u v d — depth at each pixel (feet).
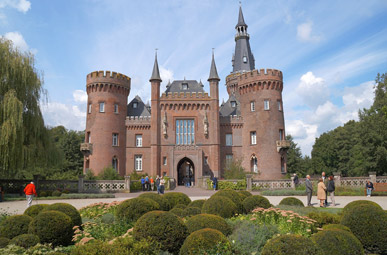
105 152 151.23
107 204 50.83
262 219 37.96
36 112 96.73
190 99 158.92
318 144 262.26
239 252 27.48
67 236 34.45
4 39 94.68
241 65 218.38
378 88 164.96
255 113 158.81
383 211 32.12
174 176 148.25
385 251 30.91
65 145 215.72
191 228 30.30
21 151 89.45
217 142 155.02
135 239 28.84
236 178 128.36
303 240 22.27
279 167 152.56
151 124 155.53
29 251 26.66
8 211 60.80
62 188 103.14
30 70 95.91
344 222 33.27
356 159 205.98
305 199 81.87
